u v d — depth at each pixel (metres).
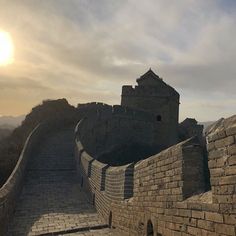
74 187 23.89
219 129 6.73
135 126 45.62
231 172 6.28
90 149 36.91
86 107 53.81
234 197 6.16
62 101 56.44
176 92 53.91
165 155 9.53
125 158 40.12
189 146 8.45
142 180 11.58
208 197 7.34
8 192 15.80
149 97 51.88
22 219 17.23
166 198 9.28
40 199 20.84
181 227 8.25
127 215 13.04
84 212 18.59
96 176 19.52
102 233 14.87
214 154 6.86
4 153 39.97
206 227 7.09
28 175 25.64
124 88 52.47
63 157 29.70
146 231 10.76
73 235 14.77
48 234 14.90
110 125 41.78
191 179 8.27
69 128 39.34
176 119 53.84
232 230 6.21
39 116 52.59
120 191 14.19
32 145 29.38
